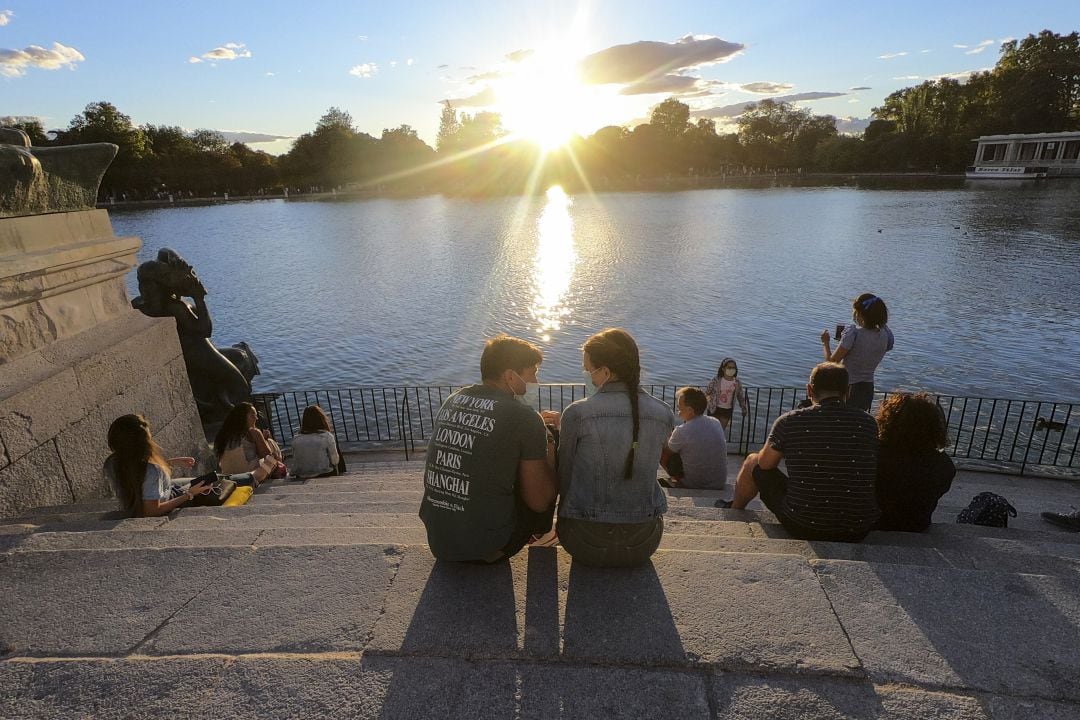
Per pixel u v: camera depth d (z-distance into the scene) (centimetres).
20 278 487
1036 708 194
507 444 257
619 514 269
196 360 1070
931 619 237
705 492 577
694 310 2475
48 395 493
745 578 265
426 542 318
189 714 194
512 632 231
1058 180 9762
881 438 391
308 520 402
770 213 6500
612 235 4947
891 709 195
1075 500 764
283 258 4269
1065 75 10819
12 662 217
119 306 630
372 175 14750
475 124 17350
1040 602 247
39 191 519
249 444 686
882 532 382
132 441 441
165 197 12000
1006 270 3050
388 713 194
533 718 192
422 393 1688
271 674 210
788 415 364
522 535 275
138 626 240
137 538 329
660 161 16275
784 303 2544
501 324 2355
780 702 198
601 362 267
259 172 13462
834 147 14562
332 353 2086
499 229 5638
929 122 12850
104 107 10838
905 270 3152
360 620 239
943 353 1842
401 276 3416
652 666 214
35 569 280
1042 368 1691
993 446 1169
